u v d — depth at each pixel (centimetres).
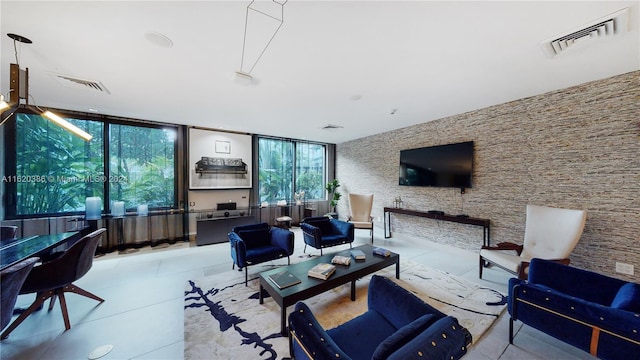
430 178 429
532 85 277
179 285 274
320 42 191
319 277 219
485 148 360
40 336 184
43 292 199
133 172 423
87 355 166
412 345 92
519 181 324
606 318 135
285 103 337
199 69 234
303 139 626
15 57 208
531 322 167
